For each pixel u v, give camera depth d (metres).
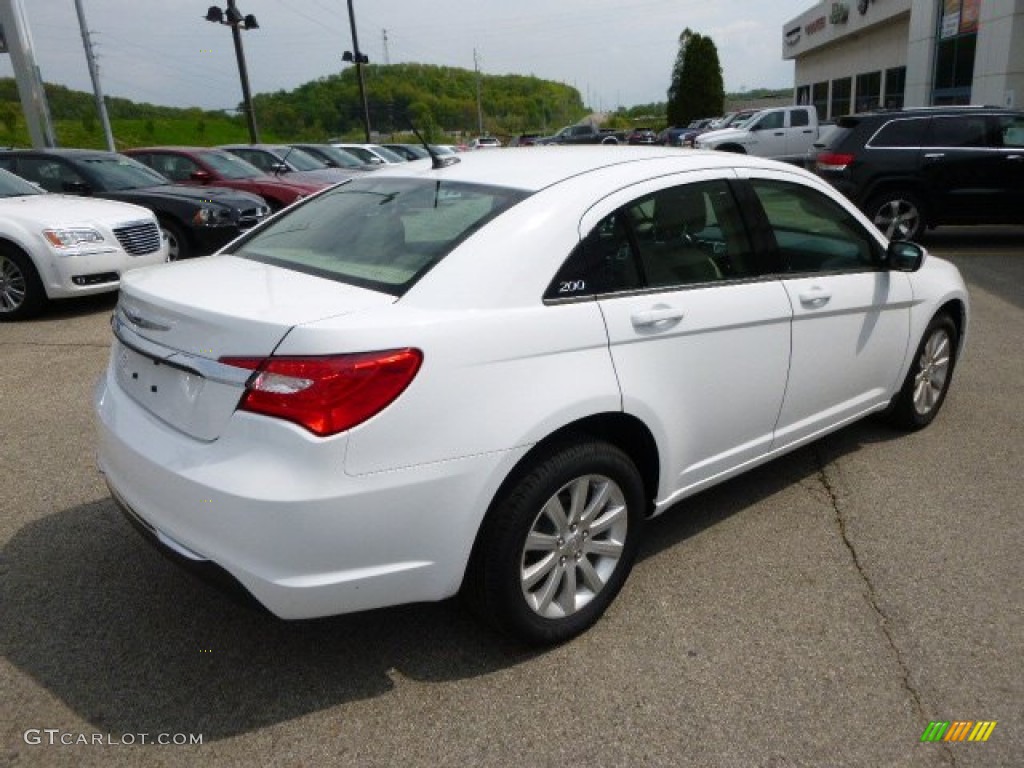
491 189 3.00
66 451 4.55
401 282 2.59
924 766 2.37
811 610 3.10
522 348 2.58
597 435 2.95
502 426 2.51
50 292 7.77
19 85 16.89
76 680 2.70
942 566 3.39
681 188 3.22
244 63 25.11
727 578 3.32
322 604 2.37
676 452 3.14
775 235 3.56
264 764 2.36
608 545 2.96
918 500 3.98
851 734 2.48
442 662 2.80
